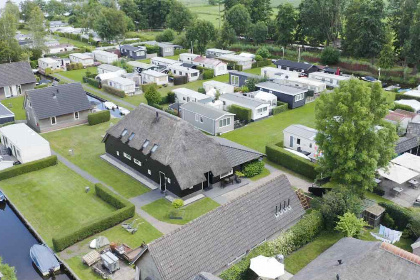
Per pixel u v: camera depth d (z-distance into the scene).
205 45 118.62
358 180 36.16
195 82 87.62
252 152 44.91
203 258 26.78
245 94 71.56
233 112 64.12
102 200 40.28
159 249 25.52
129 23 156.50
